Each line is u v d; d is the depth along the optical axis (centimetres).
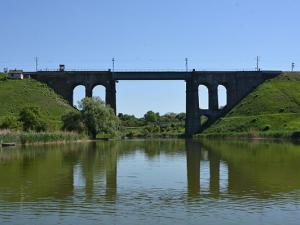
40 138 11188
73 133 12850
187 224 2781
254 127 17175
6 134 10244
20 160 6481
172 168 5547
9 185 4141
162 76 19650
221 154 7794
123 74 19600
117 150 8950
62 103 18800
